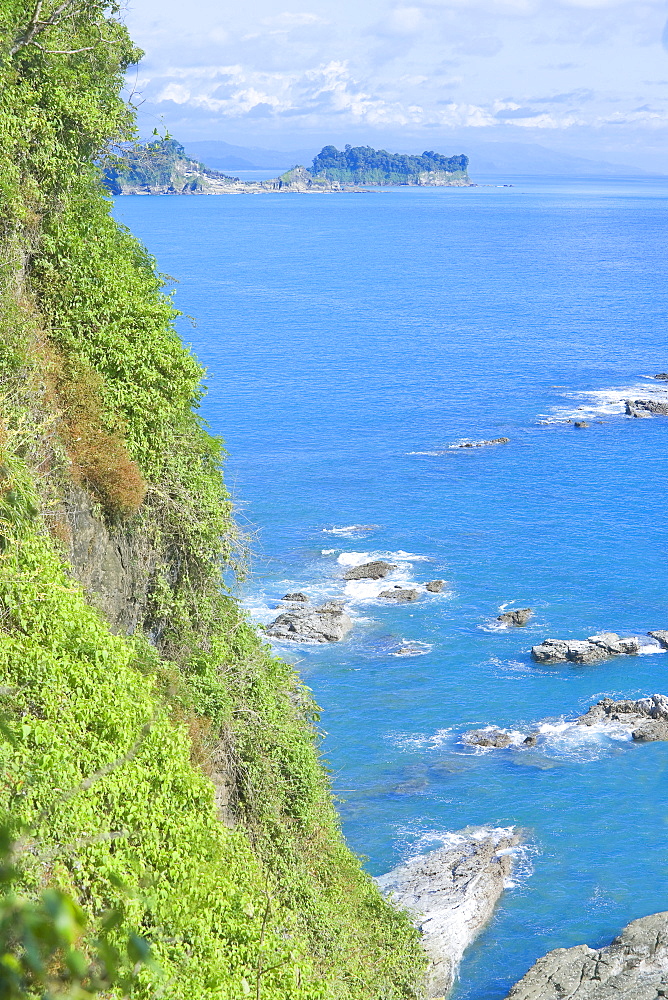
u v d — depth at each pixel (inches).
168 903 674.2
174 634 1004.6
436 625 2546.8
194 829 749.3
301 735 1161.4
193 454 1083.9
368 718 2165.4
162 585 996.6
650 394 4889.3
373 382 5201.8
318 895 1035.3
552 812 1872.5
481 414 4584.2
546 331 6663.4
